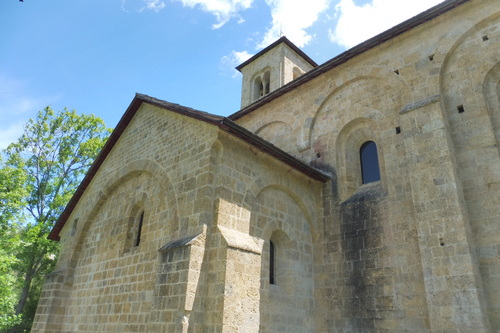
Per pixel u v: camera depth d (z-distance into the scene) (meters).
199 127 11.80
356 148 15.09
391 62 14.31
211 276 9.49
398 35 14.22
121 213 14.29
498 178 10.48
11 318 19.67
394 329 10.84
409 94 13.27
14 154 27.42
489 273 9.78
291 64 27.64
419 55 13.50
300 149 16.19
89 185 17.00
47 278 15.55
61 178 29.23
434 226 10.51
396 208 12.12
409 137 12.02
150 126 14.57
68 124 30.45
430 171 11.14
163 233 11.52
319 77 16.73
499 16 12.22
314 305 12.77
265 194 12.23
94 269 14.23
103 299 12.88
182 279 9.17
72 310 14.30
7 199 20.75
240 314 9.20
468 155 11.24
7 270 20.44
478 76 11.95
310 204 14.01
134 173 14.33
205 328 8.98
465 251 9.71
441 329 9.48
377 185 13.66
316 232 13.77
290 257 12.45
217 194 10.45
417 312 10.53
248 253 9.98
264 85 28.33
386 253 11.81
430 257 10.29
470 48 12.47
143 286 11.38
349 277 12.38
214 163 10.89
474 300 9.16
